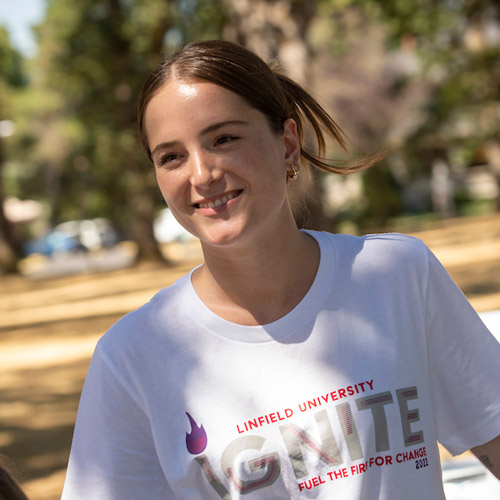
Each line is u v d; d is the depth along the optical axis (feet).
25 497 5.10
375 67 120.88
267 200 6.03
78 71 95.09
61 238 150.61
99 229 156.66
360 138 116.47
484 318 11.59
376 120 118.93
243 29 39.73
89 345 39.65
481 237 66.44
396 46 118.52
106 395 6.44
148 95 6.06
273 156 6.07
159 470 6.56
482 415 6.59
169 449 6.26
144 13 86.74
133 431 6.48
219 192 5.93
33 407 26.89
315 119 6.97
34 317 57.21
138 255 99.81
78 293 73.00
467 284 38.09
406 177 134.62
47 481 18.74
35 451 21.43
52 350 39.58
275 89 6.19
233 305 6.26
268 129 6.07
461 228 82.53
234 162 5.90
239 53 6.09
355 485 6.00
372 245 6.47
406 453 6.11
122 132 95.14
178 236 134.62
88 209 142.92
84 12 93.97
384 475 6.06
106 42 93.25
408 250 6.48
